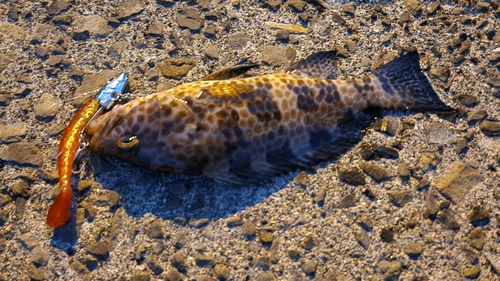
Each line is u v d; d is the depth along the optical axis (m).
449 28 0.57
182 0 0.57
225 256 0.46
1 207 0.47
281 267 0.46
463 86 0.54
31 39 0.54
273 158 0.48
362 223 0.47
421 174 0.49
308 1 0.57
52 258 0.46
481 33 0.56
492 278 0.46
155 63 0.54
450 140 0.51
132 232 0.47
